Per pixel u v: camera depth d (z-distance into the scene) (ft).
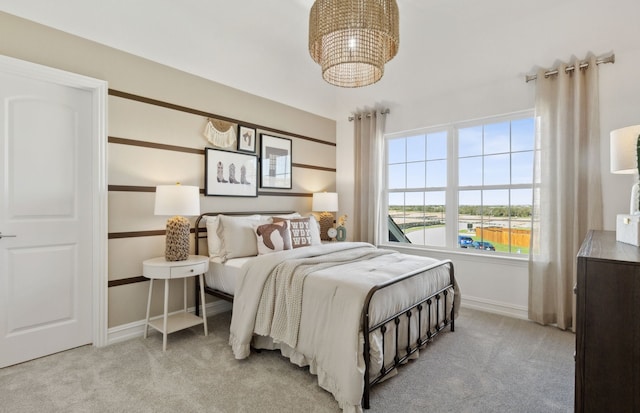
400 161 14.20
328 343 6.26
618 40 8.74
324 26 6.31
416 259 9.12
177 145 10.03
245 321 7.57
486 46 10.23
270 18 9.75
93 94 8.46
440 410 5.87
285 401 6.10
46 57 7.64
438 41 10.48
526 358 7.81
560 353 8.07
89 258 8.48
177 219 9.01
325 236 14.28
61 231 8.04
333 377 6.01
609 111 9.12
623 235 4.95
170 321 9.07
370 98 14.02
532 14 8.93
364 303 5.94
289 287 7.12
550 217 9.84
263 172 12.58
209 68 10.63
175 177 9.98
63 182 8.07
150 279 9.09
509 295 11.00
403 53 11.37
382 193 14.52
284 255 8.16
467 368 7.34
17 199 7.41
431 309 8.47
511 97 10.90
